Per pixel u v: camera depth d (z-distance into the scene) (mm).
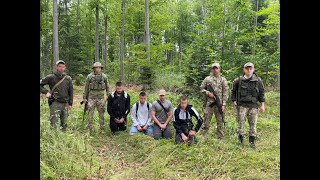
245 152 4672
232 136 5801
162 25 18328
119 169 4371
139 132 6422
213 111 5676
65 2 20312
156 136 6020
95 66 6359
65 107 5629
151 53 14367
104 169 4211
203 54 9805
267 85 11672
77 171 3779
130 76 17703
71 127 5891
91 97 6359
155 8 18000
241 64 9742
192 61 9805
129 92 10578
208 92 5566
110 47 32688
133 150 5266
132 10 18641
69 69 17906
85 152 4480
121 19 19703
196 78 9477
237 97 5383
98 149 5238
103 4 18938
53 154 3812
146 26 14008
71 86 5711
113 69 23734
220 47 9953
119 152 5129
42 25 17047
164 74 13812
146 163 4625
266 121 7258
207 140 5312
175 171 4188
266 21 10852
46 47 19484
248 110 5316
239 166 4148
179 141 5254
